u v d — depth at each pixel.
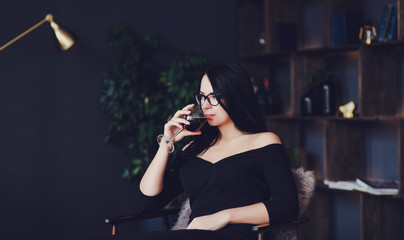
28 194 3.08
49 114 3.14
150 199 1.92
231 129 1.94
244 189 1.82
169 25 3.62
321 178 3.49
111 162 3.41
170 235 1.55
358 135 3.22
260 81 3.80
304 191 1.98
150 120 3.29
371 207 2.90
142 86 3.30
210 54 3.81
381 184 2.88
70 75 3.22
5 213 3.00
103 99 3.25
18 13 3.02
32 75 3.08
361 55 2.86
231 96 1.87
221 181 1.83
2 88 2.97
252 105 1.91
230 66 1.90
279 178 1.75
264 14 3.69
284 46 3.43
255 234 1.67
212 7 3.83
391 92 3.00
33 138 3.09
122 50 3.26
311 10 3.57
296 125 3.60
